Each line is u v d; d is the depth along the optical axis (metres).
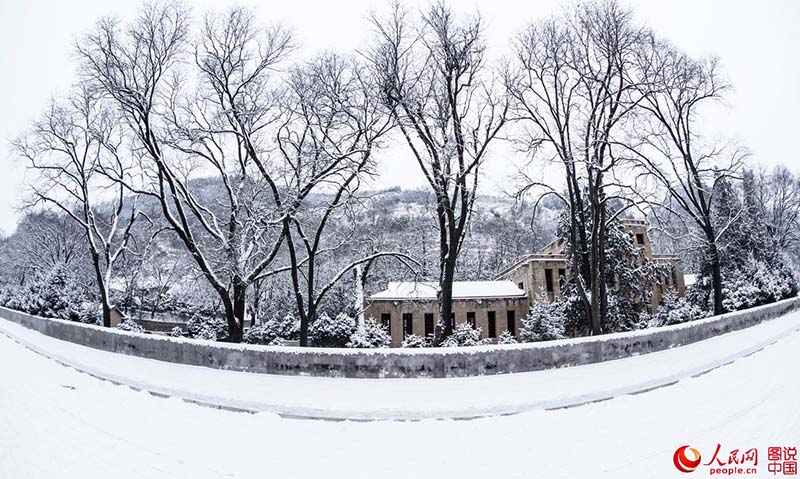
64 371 16.95
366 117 23.28
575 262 25.27
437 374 15.49
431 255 30.80
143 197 41.16
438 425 9.91
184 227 23.62
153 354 20.12
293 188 23.31
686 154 28.56
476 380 14.81
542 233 66.00
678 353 18.23
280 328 32.88
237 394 13.10
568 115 25.83
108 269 34.47
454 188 23.27
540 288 38.03
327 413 11.30
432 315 39.19
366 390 13.59
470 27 23.66
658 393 11.71
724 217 36.69
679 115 28.78
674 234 31.62
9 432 9.04
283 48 24.41
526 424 9.69
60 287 38.78
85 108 32.50
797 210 53.50
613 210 35.97
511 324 40.88
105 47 22.81
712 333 22.25
